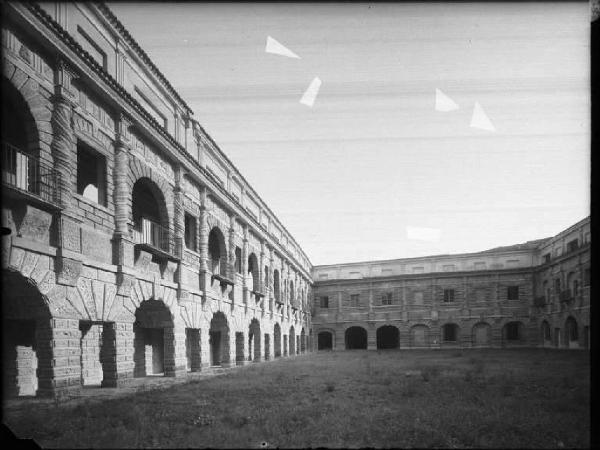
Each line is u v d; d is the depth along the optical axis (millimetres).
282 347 42938
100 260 15719
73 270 14000
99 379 20109
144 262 18422
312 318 60219
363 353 45000
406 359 31891
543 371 19406
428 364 25906
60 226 13516
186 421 9992
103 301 15805
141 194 22734
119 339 16656
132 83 18562
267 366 26172
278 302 41094
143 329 22516
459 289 55469
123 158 17078
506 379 16297
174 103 22172
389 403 11680
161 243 20625
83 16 15477
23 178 13359
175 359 20922
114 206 16797
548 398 11945
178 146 21094
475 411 10250
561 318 45031
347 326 59000
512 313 52969
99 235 15727
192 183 23812
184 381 18594
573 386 13859
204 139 25391
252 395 13586
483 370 20281
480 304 54438
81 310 14586
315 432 8633
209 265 29375
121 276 16578
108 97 16062
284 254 43969
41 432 9203
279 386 15578
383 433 8430
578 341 41688
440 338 55281
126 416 10320
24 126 13422
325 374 20047
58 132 13680
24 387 15250
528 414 9789
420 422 9195
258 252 36625
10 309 13305
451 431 8531
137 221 22938
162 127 19500
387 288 58344
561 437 8086
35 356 15898
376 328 57969
